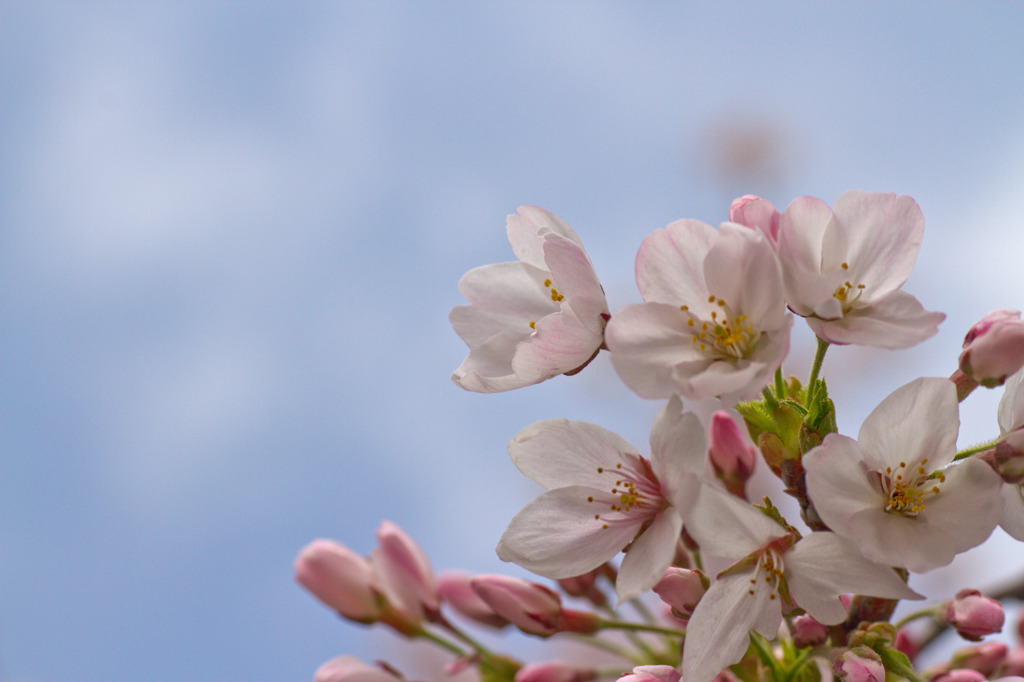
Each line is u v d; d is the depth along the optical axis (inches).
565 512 24.6
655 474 24.4
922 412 23.9
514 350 25.5
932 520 23.8
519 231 25.6
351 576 27.4
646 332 24.1
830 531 24.1
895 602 24.7
